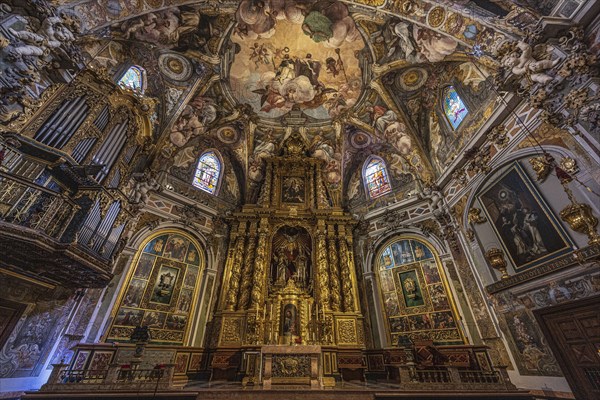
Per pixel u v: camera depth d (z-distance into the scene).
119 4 7.82
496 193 9.16
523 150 8.12
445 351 9.45
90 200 7.97
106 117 9.23
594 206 6.12
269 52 13.01
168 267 11.54
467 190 10.54
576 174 6.52
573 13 5.96
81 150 8.12
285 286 12.59
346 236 14.15
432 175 12.66
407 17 9.27
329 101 14.86
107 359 8.78
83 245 7.18
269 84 14.25
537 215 7.64
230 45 12.20
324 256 13.36
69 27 6.85
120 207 9.30
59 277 8.22
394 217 13.59
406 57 11.41
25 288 7.67
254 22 11.57
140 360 8.15
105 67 9.48
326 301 12.06
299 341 10.71
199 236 12.95
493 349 8.80
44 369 7.92
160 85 12.00
